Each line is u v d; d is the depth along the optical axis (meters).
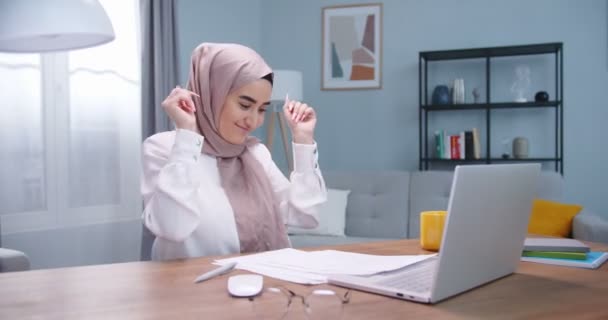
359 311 0.76
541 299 0.85
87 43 1.40
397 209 3.53
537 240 1.29
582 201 4.13
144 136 3.34
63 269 1.04
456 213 0.79
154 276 0.98
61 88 2.98
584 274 1.04
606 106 4.07
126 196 3.42
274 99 3.95
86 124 3.13
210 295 0.84
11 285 0.91
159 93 3.38
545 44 3.88
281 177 1.77
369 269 0.98
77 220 3.10
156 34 3.38
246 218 1.55
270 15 4.78
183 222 1.31
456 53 4.11
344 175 3.77
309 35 4.67
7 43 1.33
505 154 4.12
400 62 4.45
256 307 0.78
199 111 1.56
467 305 0.80
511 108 4.22
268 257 1.13
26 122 2.81
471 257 0.87
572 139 4.13
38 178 2.88
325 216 3.44
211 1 4.22
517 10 4.20
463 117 4.32
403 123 4.45
